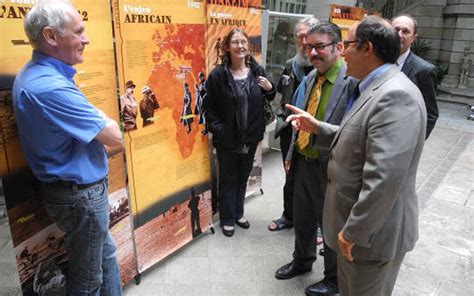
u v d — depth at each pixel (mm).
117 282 1914
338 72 1985
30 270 1612
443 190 3787
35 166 1478
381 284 1494
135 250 2238
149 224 2305
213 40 2680
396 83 1288
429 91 2297
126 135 2057
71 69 1454
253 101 2641
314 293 2184
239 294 2234
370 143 1296
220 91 2566
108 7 1810
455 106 8383
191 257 2570
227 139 2641
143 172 2205
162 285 2289
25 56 1483
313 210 2219
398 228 1412
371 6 11156
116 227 2070
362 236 1332
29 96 1343
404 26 2260
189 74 2416
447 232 2988
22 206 1548
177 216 2521
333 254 2102
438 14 9977
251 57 2689
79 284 1640
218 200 2969
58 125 1376
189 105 2457
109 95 1893
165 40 2191
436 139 5633
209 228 2850
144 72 2092
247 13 2955
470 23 9359
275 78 4070
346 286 1626
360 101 1396
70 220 1538
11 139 1478
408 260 2600
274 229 2939
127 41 1959
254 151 2828
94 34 1760
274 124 4195
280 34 3967
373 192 1265
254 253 2646
